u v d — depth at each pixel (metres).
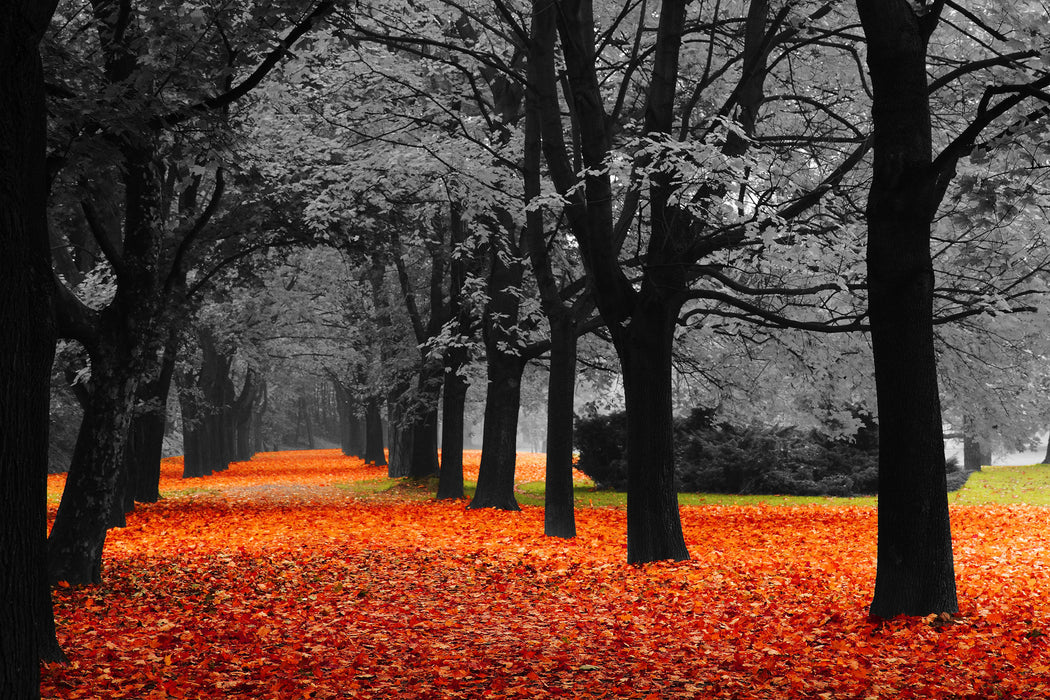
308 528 18.31
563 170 12.90
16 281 4.57
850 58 15.09
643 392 12.88
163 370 26.55
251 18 9.57
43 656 6.69
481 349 24.58
